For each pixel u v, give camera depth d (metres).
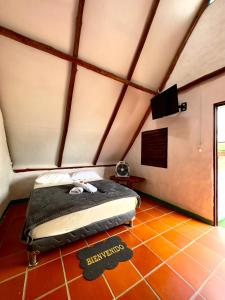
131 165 4.86
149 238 2.28
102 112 3.56
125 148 4.88
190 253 1.97
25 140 3.32
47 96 2.81
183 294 1.42
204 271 1.68
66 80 2.72
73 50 2.43
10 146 3.27
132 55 2.88
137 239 2.25
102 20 2.30
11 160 3.52
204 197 2.78
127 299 1.37
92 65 2.66
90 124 3.67
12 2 1.85
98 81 2.97
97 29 2.37
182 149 3.17
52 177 3.44
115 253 1.95
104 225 2.25
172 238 2.29
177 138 3.28
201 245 2.13
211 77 2.61
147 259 1.85
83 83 2.88
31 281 1.53
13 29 2.04
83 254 1.93
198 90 2.85
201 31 2.77
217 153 2.63
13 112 2.81
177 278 1.59
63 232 1.89
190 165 3.02
